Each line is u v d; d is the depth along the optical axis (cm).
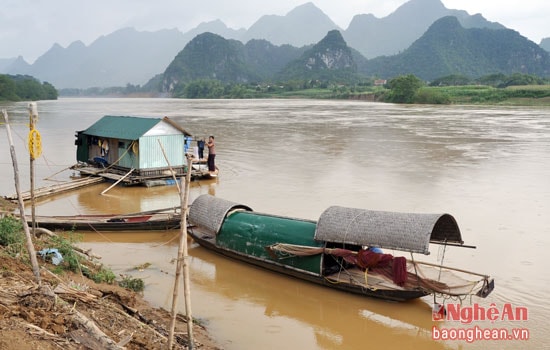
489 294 995
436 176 2131
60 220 1398
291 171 2253
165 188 1956
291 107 8375
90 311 725
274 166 2381
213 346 782
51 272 877
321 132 3888
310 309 959
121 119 2194
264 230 1131
